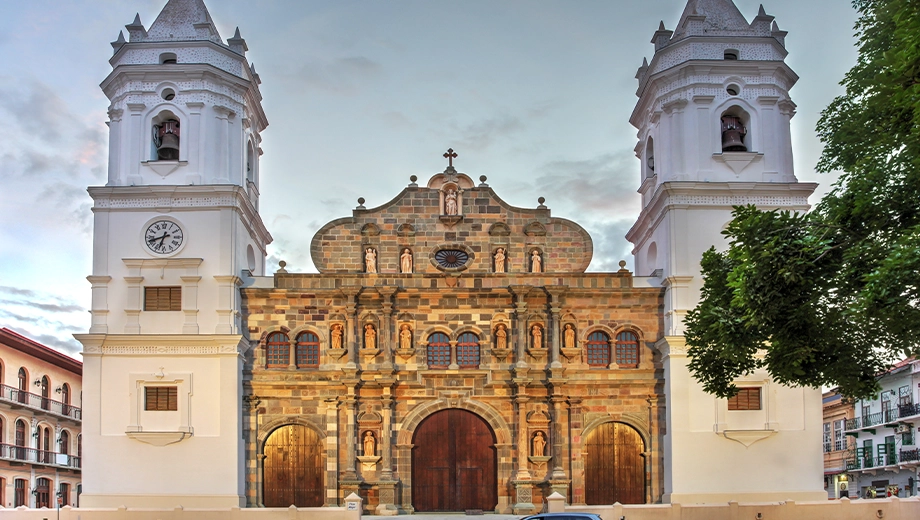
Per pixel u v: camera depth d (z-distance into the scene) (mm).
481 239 58500
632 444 56625
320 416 56094
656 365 56656
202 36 58094
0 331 67875
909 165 36219
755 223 37438
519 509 54688
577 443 55938
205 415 54156
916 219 36188
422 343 56844
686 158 57000
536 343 56688
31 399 72750
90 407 54156
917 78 33969
